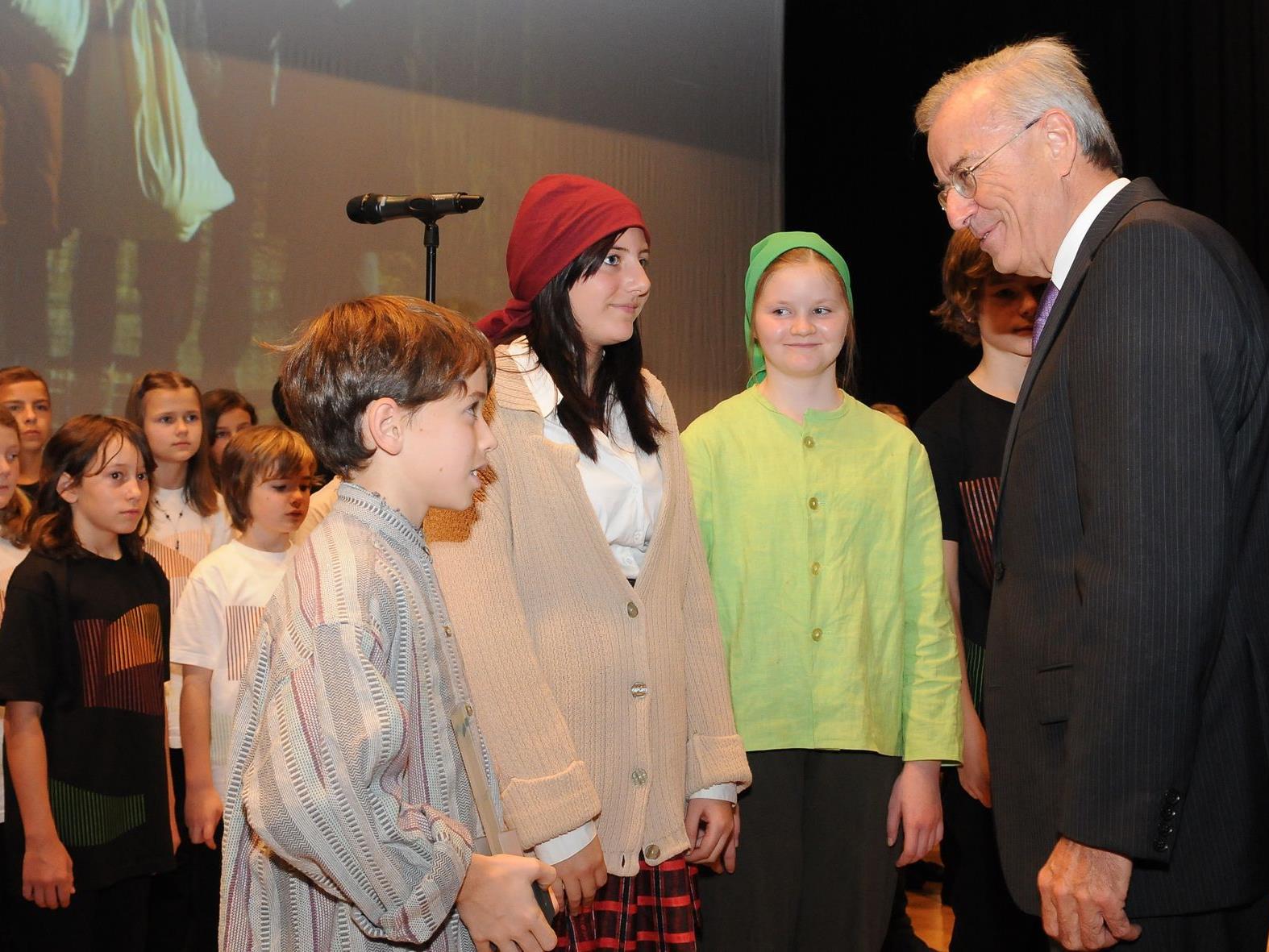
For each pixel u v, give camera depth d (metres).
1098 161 1.45
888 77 5.70
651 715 1.60
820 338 1.92
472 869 1.12
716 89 6.01
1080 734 1.25
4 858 2.38
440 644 1.21
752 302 2.01
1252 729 1.30
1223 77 4.29
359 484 1.23
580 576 1.59
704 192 5.98
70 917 2.33
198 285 4.51
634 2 5.70
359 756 1.02
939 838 1.85
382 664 1.08
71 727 2.38
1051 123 1.45
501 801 1.45
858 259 5.94
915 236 5.66
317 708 1.03
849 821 1.82
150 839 2.46
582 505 1.60
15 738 2.31
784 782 1.83
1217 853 1.29
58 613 2.40
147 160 4.41
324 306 4.79
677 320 5.91
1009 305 2.06
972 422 2.12
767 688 1.84
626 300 1.66
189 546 3.30
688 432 1.96
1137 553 1.21
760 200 6.20
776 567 1.87
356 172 4.88
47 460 2.49
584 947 1.52
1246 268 1.33
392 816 1.04
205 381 4.52
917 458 1.96
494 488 1.56
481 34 5.21
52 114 4.22
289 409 1.25
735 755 1.69
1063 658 1.36
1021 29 4.99
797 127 6.20
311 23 4.76
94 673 2.41
